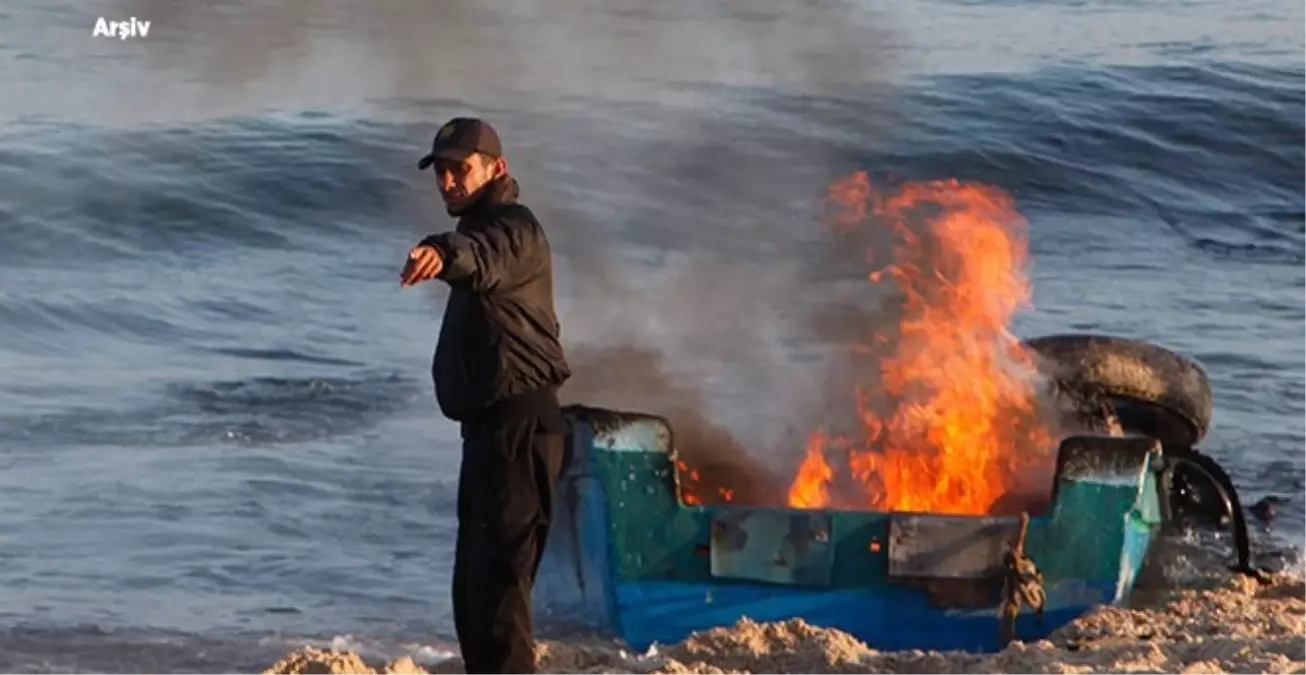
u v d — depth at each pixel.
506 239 20.66
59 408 48.69
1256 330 57.94
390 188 83.94
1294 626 27.06
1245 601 28.97
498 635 21.34
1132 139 92.38
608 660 26.34
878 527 27.33
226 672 29.67
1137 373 32.19
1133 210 83.94
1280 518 39.12
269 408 48.81
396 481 41.59
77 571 35.03
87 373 53.34
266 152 86.25
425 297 64.50
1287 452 44.47
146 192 81.31
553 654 26.42
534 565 21.58
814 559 27.44
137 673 29.62
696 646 26.25
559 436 21.53
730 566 27.70
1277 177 90.50
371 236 77.69
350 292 65.75
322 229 78.75
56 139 88.00
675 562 27.94
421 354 55.75
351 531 37.88
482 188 21.28
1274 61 102.25
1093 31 109.38
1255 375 51.94
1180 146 92.00
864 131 91.62
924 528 26.98
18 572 34.88
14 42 106.94
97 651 30.67
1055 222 81.19
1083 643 25.84
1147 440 27.48
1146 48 105.06
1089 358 32.19
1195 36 108.12
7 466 42.72
